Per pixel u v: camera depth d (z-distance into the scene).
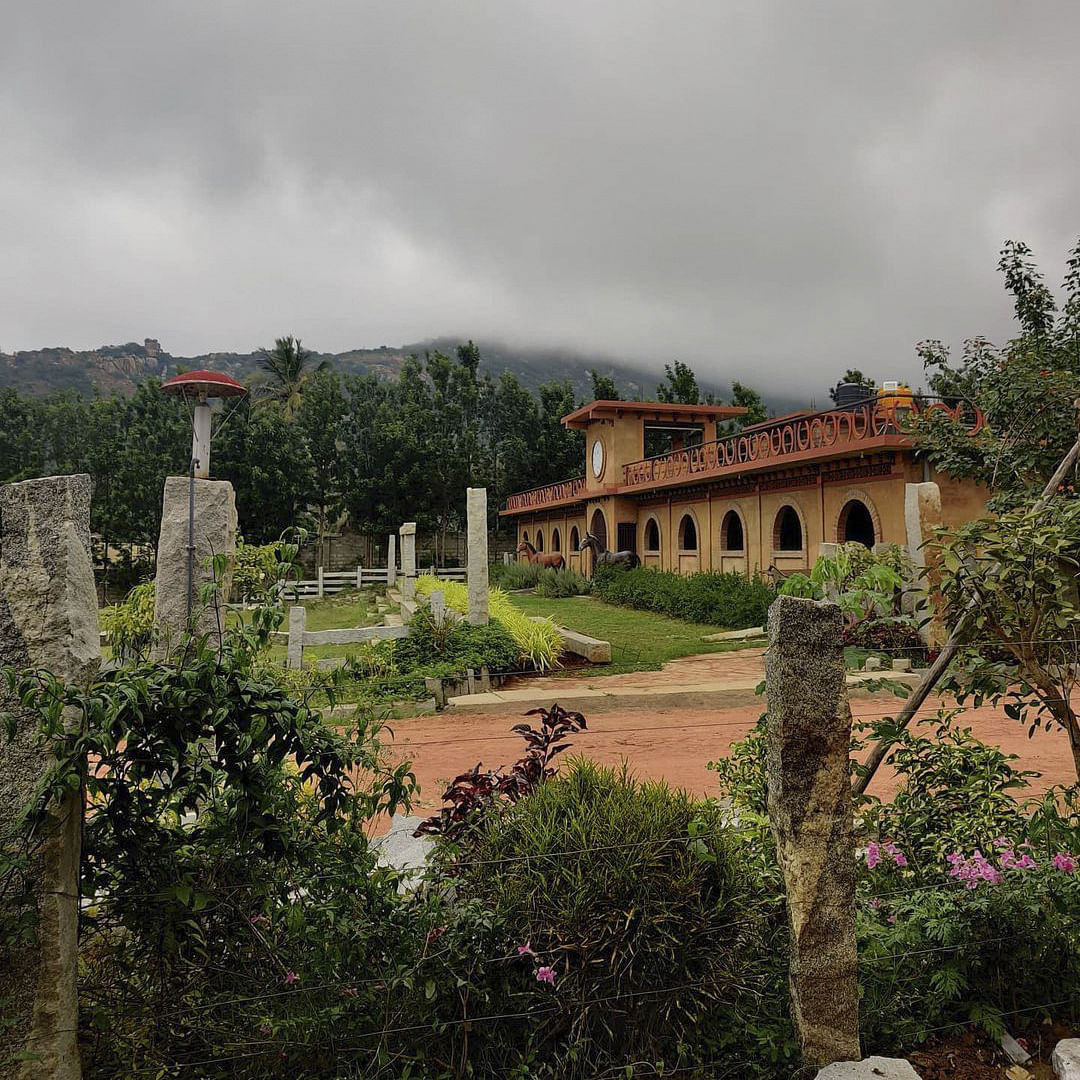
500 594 18.25
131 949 2.86
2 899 2.46
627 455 32.59
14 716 2.45
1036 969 3.44
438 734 9.40
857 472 19.39
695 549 27.62
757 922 3.26
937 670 3.91
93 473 38.84
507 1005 2.95
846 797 2.96
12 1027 2.43
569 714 3.96
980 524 3.91
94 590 2.78
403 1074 2.75
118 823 2.79
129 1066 2.69
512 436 50.16
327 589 33.25
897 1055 3.19
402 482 42.78
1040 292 13.08
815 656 2.95
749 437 23.44
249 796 2.79
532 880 3.05
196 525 7.07
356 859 3.09
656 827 3.18
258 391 54.44
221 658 2.87
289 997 2.81
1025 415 11.16
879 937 3.42
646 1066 2.97
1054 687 3.94
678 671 13.61
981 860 3.57
